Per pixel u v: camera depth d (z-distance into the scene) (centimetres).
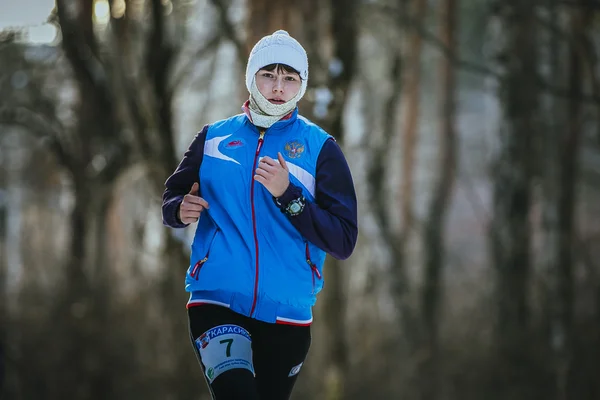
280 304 672
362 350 3691
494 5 3247
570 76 3422
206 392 3069
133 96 2625
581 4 2861
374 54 3881
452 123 3884
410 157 3928
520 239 3497
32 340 3288
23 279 3831
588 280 3684
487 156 4681
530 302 3538
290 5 2536
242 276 662
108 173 3059
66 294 3291
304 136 682
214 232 674
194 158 691
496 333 3500
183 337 3039
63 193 4038
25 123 3117
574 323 3438
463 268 4597
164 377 3170
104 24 2830
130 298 3434
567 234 3484
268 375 693
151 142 2611
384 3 3381
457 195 5572
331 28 2502
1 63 3058
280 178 644
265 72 670
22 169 4075
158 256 3017
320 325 3191
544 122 3591
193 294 687
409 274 3828
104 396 3244
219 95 3753
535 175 3494
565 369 3325
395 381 3591
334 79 2456
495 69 3856
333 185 673
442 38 3747
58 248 4181
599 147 3656
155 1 2528
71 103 3139
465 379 3494
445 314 3856
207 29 3428
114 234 3600
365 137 3503
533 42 3253
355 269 3812
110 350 3262
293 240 668
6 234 4038
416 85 3791
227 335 658
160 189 2608
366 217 3816
